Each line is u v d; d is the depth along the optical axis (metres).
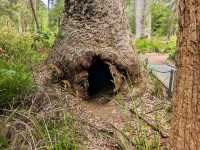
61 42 5.63
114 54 5.28
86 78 5.27
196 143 2.38
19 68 4.83
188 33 2.29
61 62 5.39
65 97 4.30
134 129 3.92
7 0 17.55
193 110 2.35
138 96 5.16
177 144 2.52
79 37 5.46
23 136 3.26
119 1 5.76
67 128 3.58
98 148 3.53
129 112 4.52
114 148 3.57
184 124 2.43
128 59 5.40
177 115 2.49
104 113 4.62
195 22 2.23
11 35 7.40
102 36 5.45
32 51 7.14
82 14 5.56
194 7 2.23
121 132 3.77
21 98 4.26
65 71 5.32
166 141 3.55
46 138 3.32
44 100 4.20
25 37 7.93
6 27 7.73
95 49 5.30
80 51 5.30
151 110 4.62
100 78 5.74
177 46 2.45
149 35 21.14
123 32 5.62
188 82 2.35
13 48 6.62
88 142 3.61
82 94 5.26
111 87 5.57
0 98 4.07
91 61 5.27
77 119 3.96
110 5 5.58
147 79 5.72
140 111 4.58
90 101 5.25
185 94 2.38
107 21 5.52
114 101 5.05
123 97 5.14
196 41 2.24
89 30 5.48
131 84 5.04
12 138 3.39
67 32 5.62
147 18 21.03
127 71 5.32
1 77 4.17
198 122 2.34
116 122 4.25
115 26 5.55
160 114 4.43
